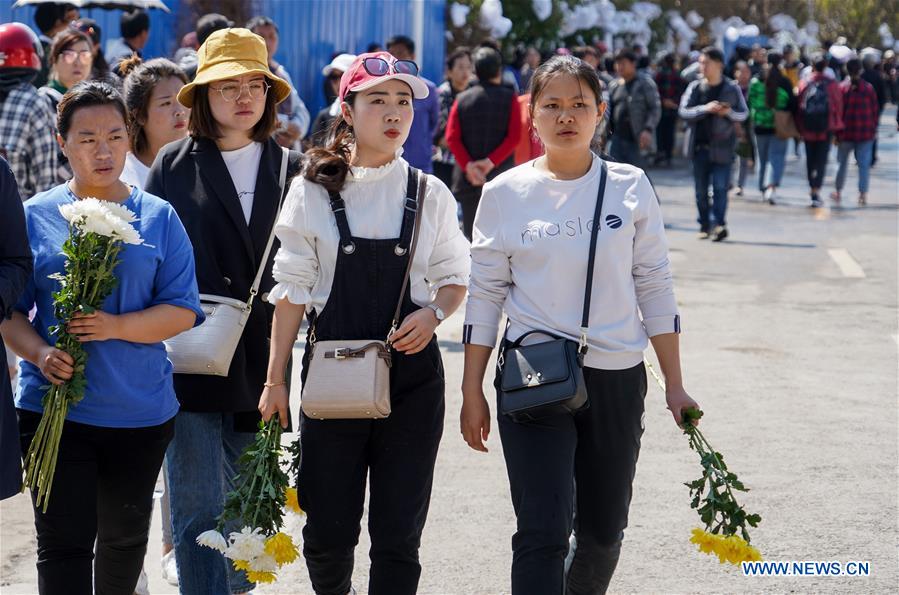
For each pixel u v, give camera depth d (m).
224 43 6.39
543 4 36.28
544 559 5.33
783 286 16.86
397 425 5.77
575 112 5.62
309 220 5.71
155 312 5.65
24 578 7.44
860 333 13.98
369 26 23.08
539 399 5.40
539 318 5.66
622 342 5.62
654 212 5.71
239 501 5.72
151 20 18.36
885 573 7.32
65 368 5.40
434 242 5.91
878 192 29.89
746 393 11.36
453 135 14.99
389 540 5.74
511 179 5.78
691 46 64.44
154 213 5.80
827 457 9.48
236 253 6.40
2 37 9.87
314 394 5.59
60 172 10.30
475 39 33.03
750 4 70.19
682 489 8.77
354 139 5.88
